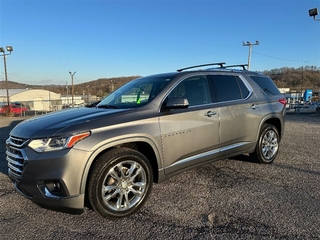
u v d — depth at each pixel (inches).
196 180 163.0
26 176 108.0
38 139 107.4
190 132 142.0
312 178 164.7
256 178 165.3
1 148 264.7
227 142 163.3
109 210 114.4
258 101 185.3
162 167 132.1
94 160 113.3
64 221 116.3
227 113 161.3
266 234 103.1
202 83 159.2
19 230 109.1
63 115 131.4
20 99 2322.8
